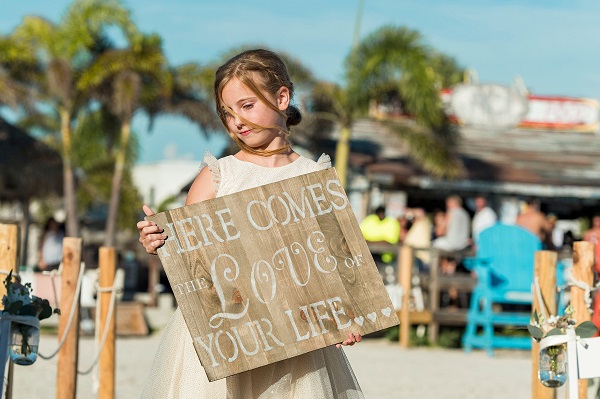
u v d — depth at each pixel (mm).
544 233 17547
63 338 7309
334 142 25812
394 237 18375
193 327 4645
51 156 26234
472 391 10961
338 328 4750
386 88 24266
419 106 23672
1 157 25359
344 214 4875
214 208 4789
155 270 21188
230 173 4980
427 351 15211
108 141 32031
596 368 5453
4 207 33438
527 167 26016
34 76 28547
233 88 4836
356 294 4797
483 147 27875
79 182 34062
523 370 13227
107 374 8125
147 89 28312
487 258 14977
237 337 4672
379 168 24281
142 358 13188
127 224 35031
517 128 30953
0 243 6457
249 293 4723
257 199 4832
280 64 4941
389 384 11219
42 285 15977
